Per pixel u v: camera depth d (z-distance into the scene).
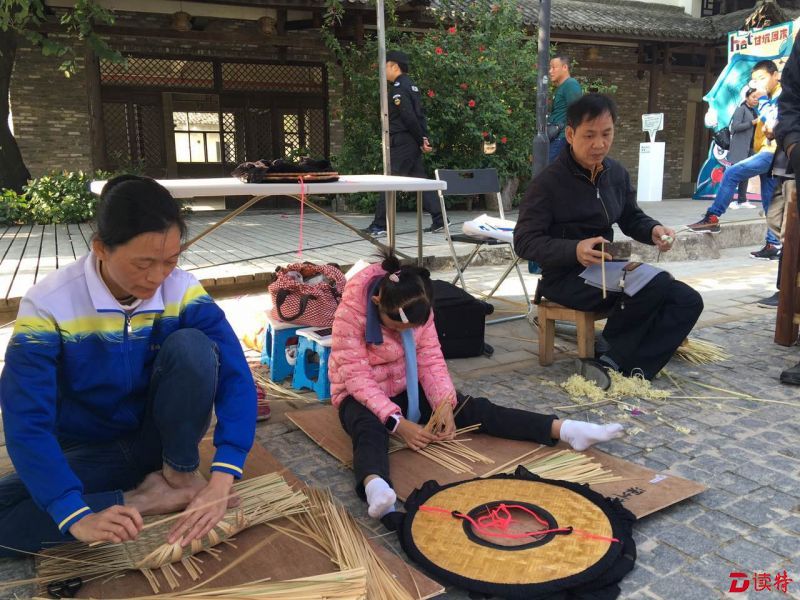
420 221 4.17
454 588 1.72
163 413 1.78
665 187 16.72
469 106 10.37
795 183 3.40
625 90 15.54
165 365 1.75
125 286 1.60
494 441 2.54
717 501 2.13
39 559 1.81
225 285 5.38
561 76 6.51
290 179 3.21
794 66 3.24
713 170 12.09
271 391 3.11
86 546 1.80
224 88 11.79
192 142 11.90
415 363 2.49
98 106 10.69
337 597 1.56
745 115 9.02
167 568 1.74
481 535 1.87
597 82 12.52
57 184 9.75
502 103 10.64
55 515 1.58
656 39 13.71
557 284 3.29
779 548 1.88
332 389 2.55
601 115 3.00
